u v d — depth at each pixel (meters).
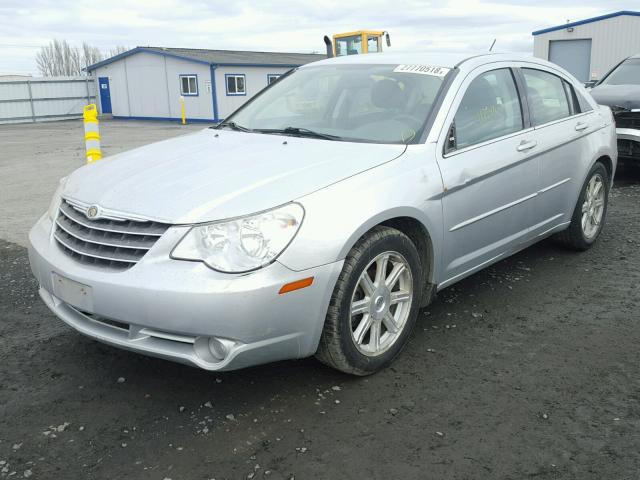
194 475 2.49
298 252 2.76
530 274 4.82
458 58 4.14
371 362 3.19
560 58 28.31
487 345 3.62
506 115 4.16
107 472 2.51
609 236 5.84
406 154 3.41
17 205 8.06
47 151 15.93
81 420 2.88
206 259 2.67
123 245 2.83
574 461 2.54
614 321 3.94
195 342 2.72
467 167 3.64
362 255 3.01
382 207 3.08
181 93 31.47
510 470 2.49
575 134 4.77
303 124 3.93
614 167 5.48
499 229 4.05
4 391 3.14
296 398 3.05
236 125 4.21
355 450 2.64
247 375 3.28
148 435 2.76
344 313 2.99
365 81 4.07
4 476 2.48
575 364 3.38
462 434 2.74
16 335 3.82
